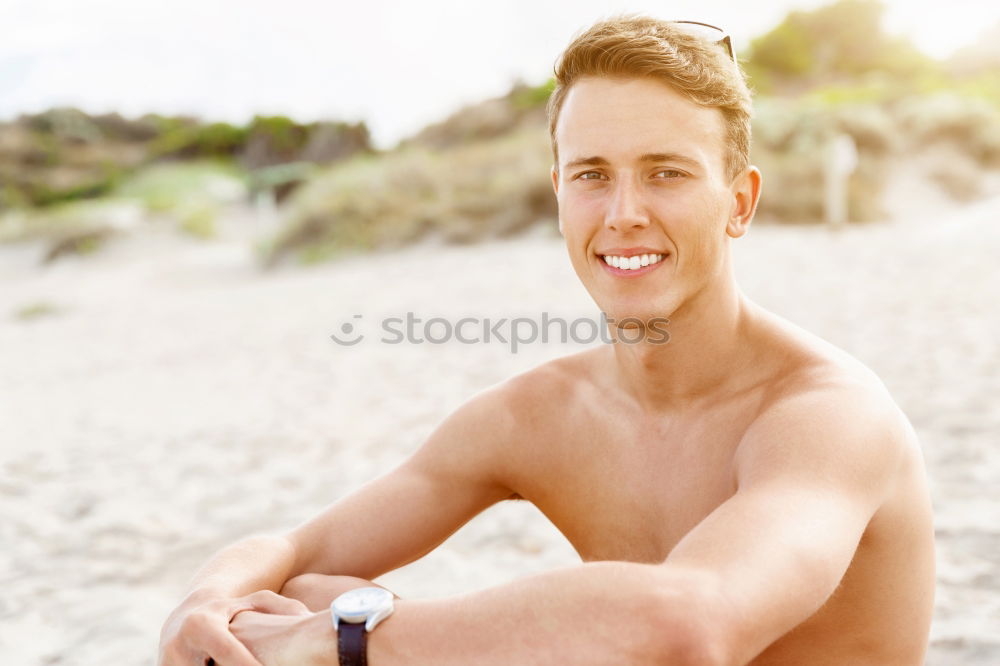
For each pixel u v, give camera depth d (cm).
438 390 608
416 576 300
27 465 505
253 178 3356
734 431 144
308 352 834
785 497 119
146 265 2534
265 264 2130
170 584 320
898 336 607
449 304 1020
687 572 109
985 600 241
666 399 151
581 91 141
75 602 305
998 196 1894
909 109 2383
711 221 139
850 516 121
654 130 135
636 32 140
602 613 108
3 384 849
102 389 767
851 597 143
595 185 142
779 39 4147
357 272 1625
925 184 2092
